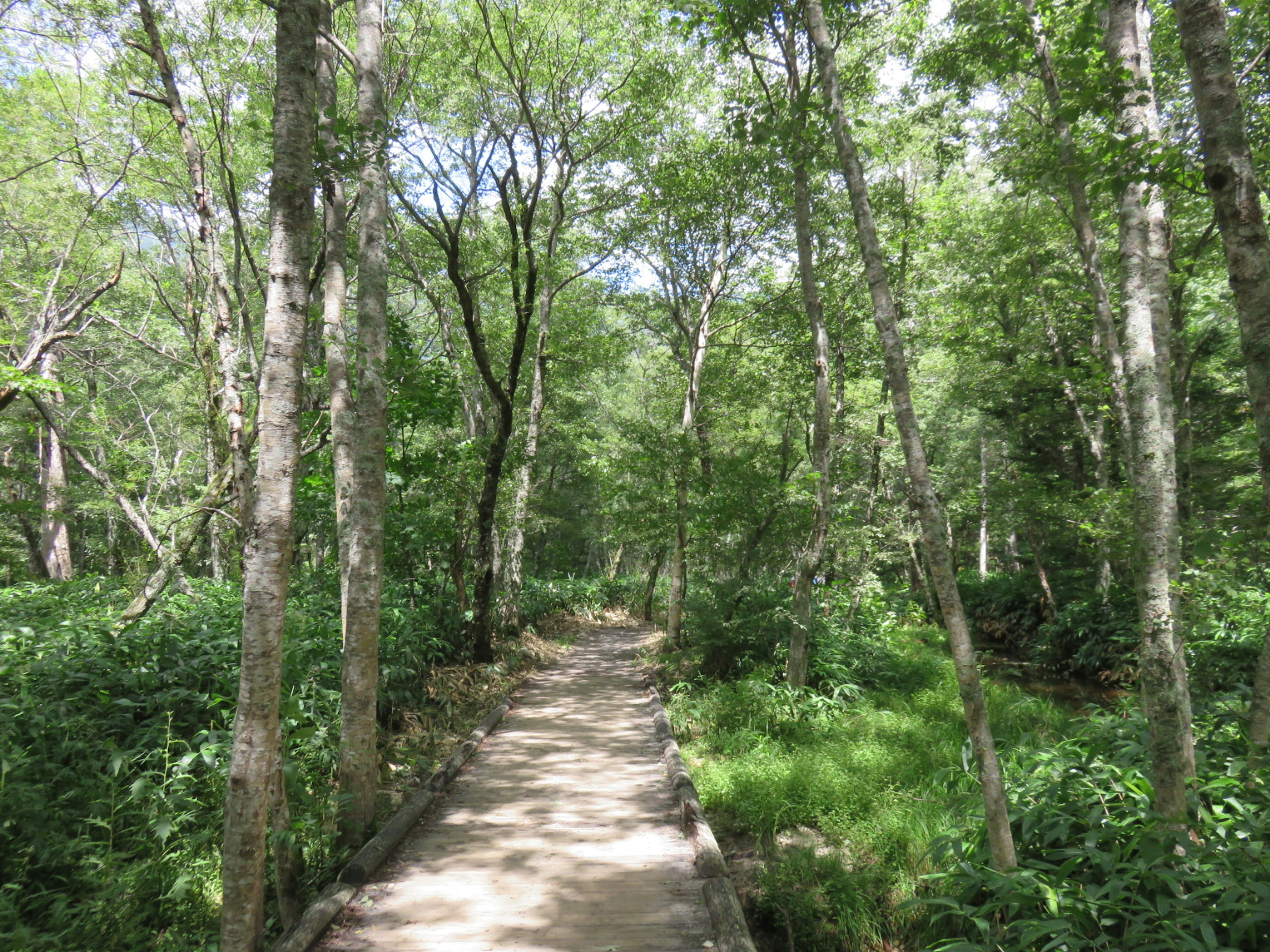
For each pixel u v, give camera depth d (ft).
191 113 26.96
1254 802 11.80
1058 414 47.91
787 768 19.29
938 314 46.37
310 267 11.16
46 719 12.71
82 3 23.34
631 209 40.81
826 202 36.29
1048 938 10.25
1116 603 41.34
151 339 48.85
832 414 47.24
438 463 29.32
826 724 24.16
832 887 13.38
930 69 25.90
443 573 34.60
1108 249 37.45
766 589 32.99
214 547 40.91
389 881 13.35
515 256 30.14
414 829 15.81
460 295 27.89
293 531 10.72
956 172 43.45
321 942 11.24
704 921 12.01
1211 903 9.66
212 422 23.80
